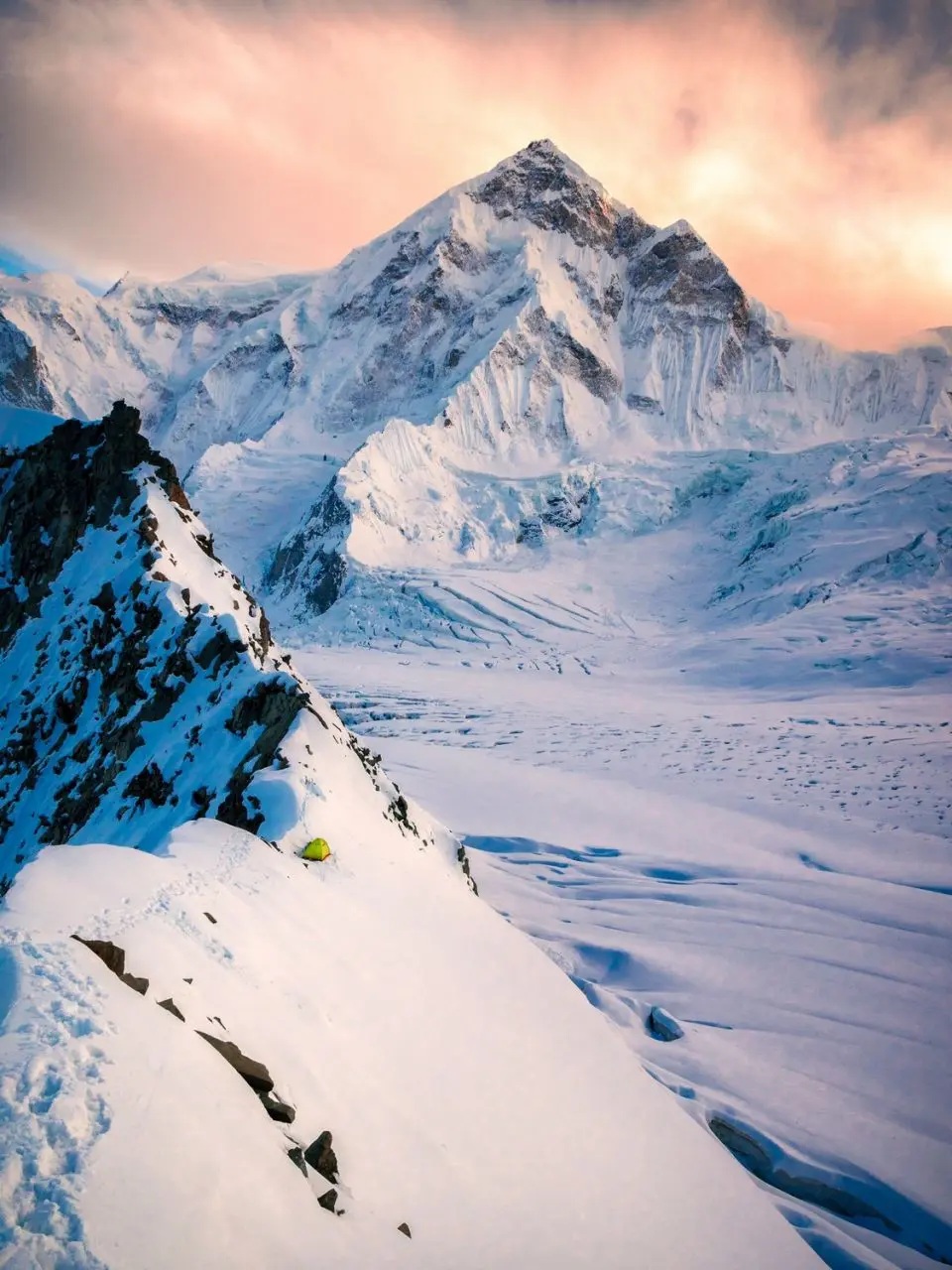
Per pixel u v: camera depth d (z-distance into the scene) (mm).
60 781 25234
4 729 28453
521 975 14867
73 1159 5461
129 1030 6688
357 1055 9414
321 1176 7172
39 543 33094
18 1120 5555
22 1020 6383
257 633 27906
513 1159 9562
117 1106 5973
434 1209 7926
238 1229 5852
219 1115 6598
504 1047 11867
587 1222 9328
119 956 7602
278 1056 8352
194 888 10562
